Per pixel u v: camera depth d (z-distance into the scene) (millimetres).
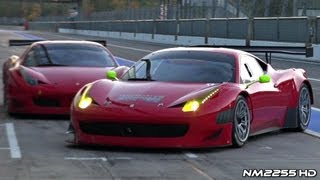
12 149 21688
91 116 21094
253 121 23703
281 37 108750
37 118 29703
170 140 20703
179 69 23703
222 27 130250
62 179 17141
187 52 24953
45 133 25438
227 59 24188
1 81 48344
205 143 21031
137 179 17281
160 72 23703
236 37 123812
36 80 29125
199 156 20812
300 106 27578
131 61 76375
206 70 23531
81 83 29078
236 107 22016
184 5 161625
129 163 19453
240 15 139375
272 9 126562
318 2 117188
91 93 22109
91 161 19688
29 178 17188
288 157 21078
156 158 20344
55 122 28562
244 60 24688
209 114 20797
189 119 20500
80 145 22328
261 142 24250
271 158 20797
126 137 20953
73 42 33969
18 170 18188
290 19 105688
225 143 21578
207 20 136500
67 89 28812
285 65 76562
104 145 21469
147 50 106625
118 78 25703
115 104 21141
